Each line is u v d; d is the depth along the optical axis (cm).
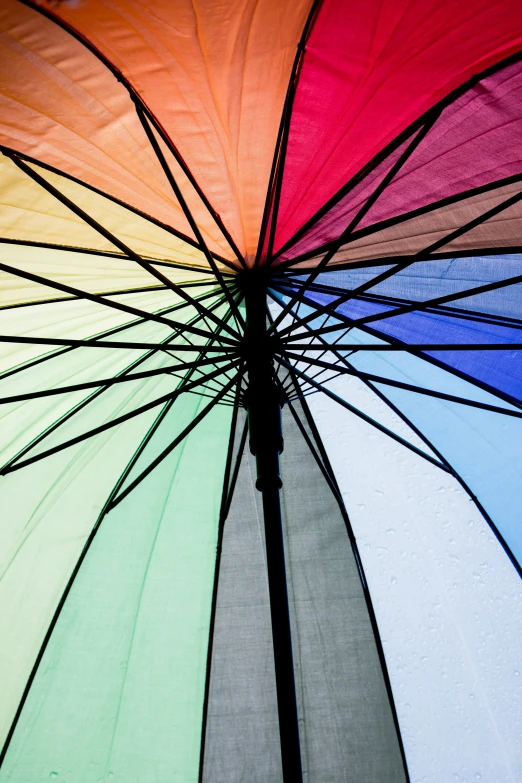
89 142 238
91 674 316
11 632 308
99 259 287
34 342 261
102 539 334
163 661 324
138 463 346
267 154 248
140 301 322
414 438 357
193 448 356
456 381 339
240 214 274
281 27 203
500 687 327
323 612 346
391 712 330
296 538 357
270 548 247
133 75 216
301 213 278
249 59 212
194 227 252
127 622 326
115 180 254
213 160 249
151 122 223
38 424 327
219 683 338
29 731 304
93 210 264
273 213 260
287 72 218
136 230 277
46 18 195
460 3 193
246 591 351
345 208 274
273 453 264
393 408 351
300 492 364
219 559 340
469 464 337
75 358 327
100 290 305
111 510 339
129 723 313
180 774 310
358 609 345
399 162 234
